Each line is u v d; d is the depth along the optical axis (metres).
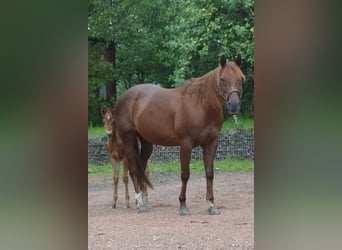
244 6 8.30
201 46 8.88
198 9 8.74
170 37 11.92
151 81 13.62
